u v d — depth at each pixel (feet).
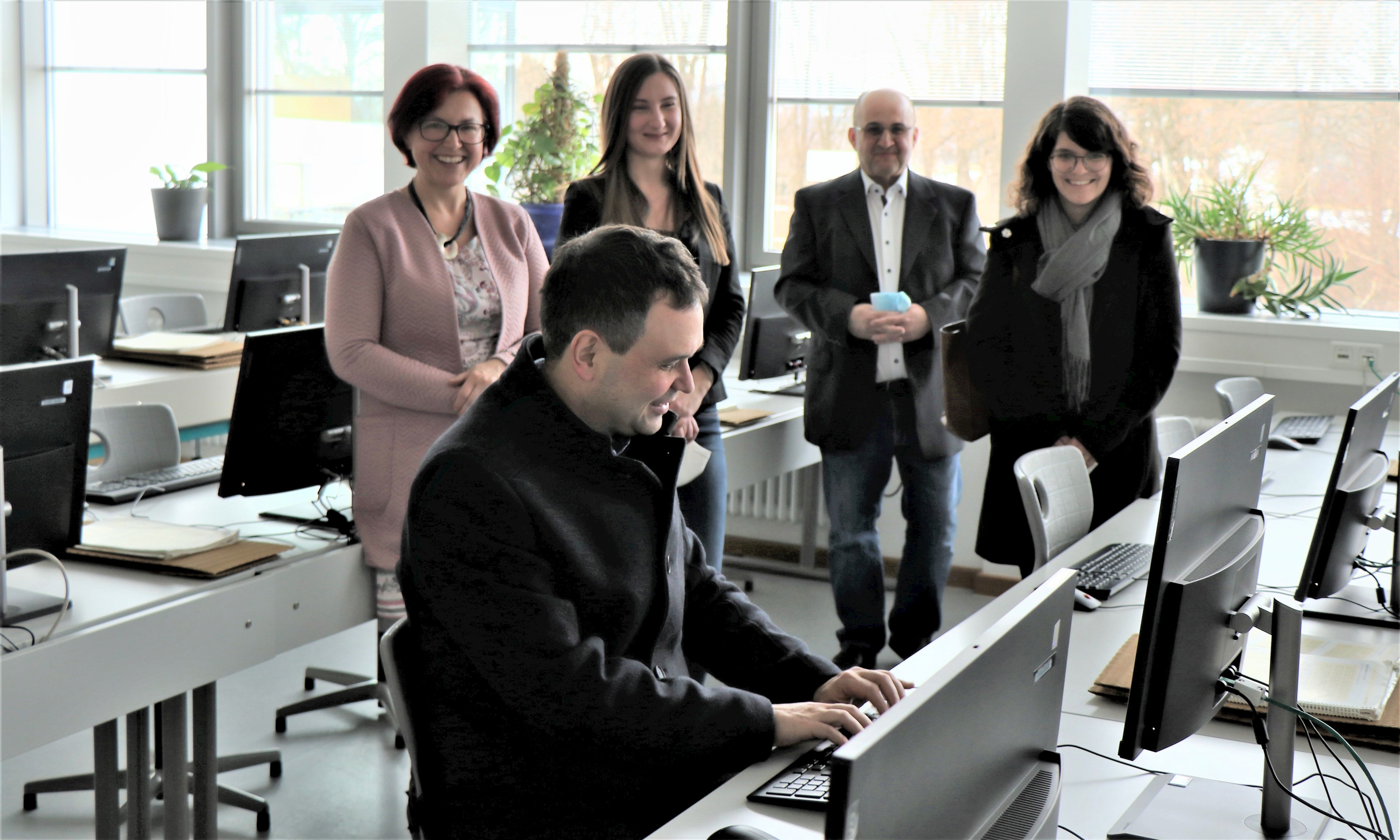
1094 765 5.13
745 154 16.70
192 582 7.38
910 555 11.88
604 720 4.52
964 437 10.52
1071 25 13.99
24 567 7.48
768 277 13.26
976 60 15.29
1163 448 11.23
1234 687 4.65
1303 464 11.14
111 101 20.44
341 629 8.27
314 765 10.00
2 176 20.88
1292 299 13.98
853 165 16.16
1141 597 7.34
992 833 3.29
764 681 5.43
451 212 8.94
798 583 15.75
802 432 13.41
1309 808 4.76
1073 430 9.91
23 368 6.59
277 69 18.99
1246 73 14.28
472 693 4.69
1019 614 3.44
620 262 4.65
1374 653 6.22
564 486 4.76
